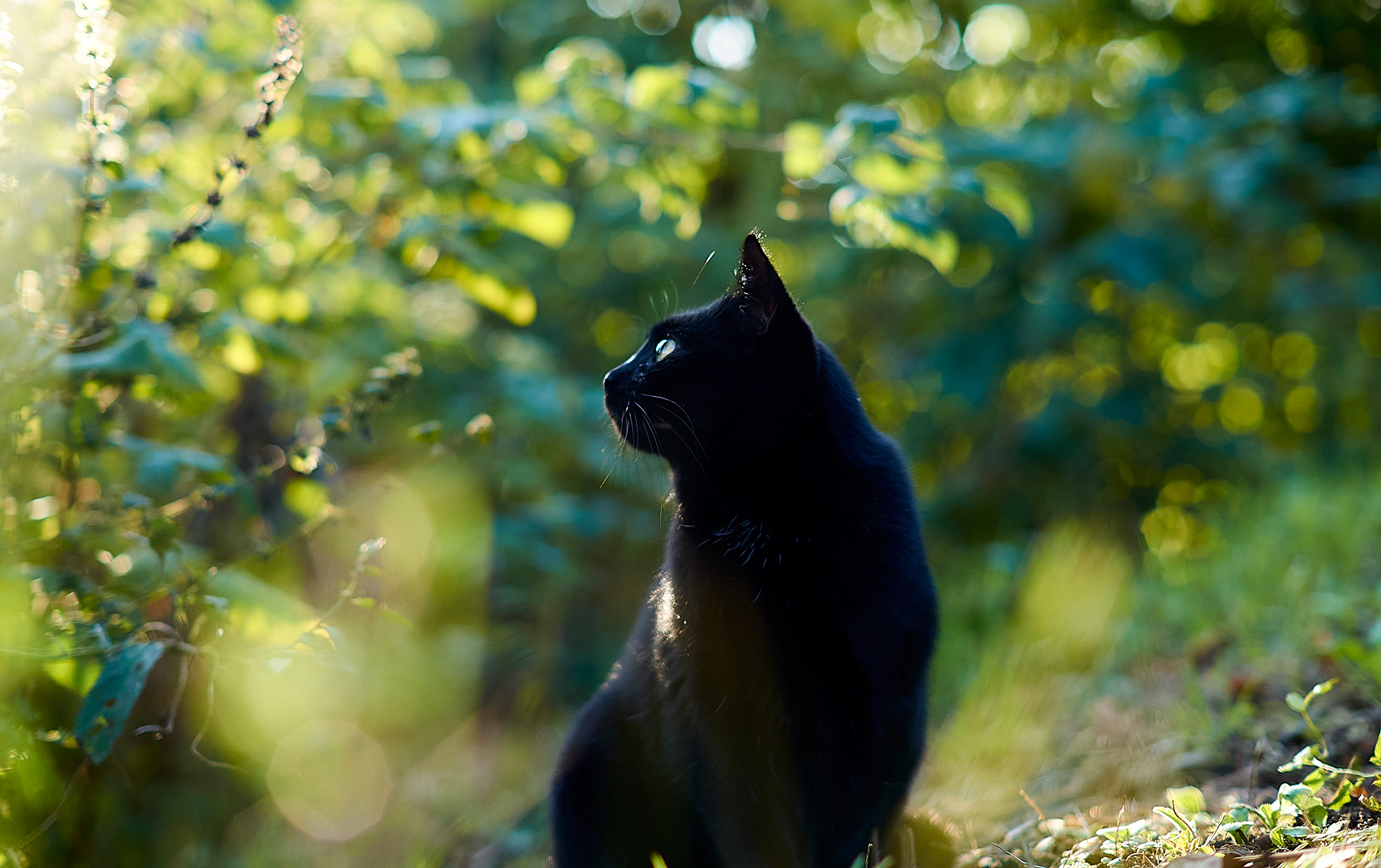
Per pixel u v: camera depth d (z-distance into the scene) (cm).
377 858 376
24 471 280
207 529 376
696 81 336
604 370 748
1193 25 770
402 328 406
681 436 246
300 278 345
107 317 271
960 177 333
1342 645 277
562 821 259
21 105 242
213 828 384
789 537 224
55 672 236
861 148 317
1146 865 197
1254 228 639
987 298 659
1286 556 430
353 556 445
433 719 535
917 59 748
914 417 761
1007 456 726
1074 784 296
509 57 704
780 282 234
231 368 349
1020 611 475
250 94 354
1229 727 287
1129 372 738
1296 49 792
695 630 223
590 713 266
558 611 668
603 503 610
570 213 357
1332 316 684
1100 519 715
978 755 335
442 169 340
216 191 257
